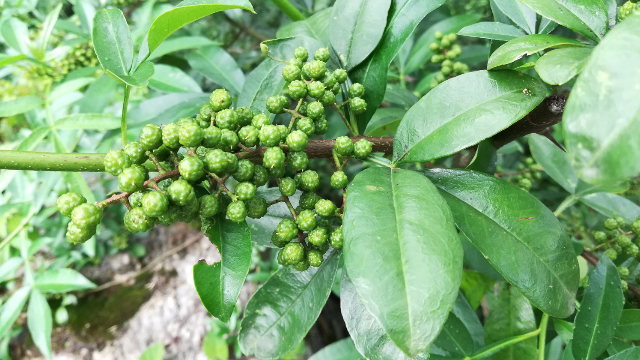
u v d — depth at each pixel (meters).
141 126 0.18
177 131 0.09
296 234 0.10
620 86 0.06
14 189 0.22
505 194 0.10
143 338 0.35
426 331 0.07
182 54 0.29
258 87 0.14
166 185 0.10
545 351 0.17
